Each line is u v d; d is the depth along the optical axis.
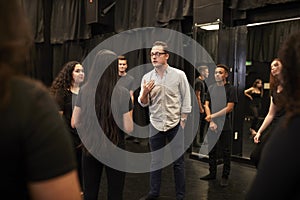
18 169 0.51
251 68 4.04
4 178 0.50
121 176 1.71
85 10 5.69
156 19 4.70
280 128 0.64
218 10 3.80
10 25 0.49
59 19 6.03
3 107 0.48
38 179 0.50
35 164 0.50
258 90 4.10
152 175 2.57
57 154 0.51
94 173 1.70
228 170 2.94
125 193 2.73
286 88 0.68
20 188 0.52
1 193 0.50
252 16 3.84
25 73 0.57
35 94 0.52
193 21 4.15
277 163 0.60
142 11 4.96
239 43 3.81
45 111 0.52
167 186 2.92
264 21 3.71
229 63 3.82
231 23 3.96
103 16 5.38
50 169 0.50
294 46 0.66
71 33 5.86
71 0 5.79
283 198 0.61
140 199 2.59
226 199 2.60
